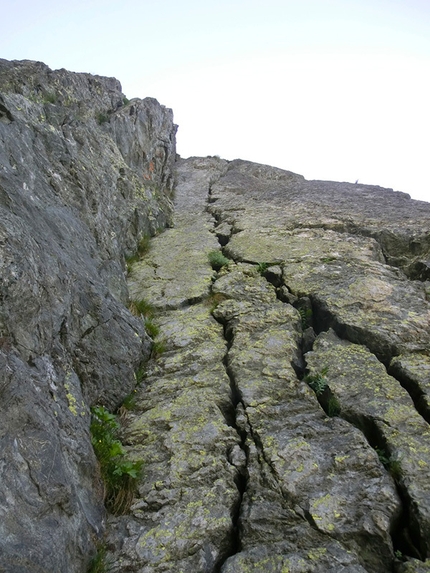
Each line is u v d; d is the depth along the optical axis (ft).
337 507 15.79
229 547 15.55
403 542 15.43
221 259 36.45
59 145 28.99
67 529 13.44
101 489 16.56
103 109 49.39
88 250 25.93
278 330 26.05
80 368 19.83
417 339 24.68
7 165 21.56
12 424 13.37
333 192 58.85
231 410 21.39
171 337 26.61
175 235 44.39
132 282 33.99
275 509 15.96
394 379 21.67
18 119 26.37
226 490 16.92
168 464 18.13
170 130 71.26
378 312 26.86
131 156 50.98
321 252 35.99
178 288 32.24
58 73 41.57
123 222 37.42
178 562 14.73
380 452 18.02
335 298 28.17
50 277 18.69
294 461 17.52
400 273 33.37
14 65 35.63
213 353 24.91
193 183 67.82
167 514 16.19
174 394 22.13
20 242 17.25
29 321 16.24
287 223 44.37
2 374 13.57
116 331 22.77
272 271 32.96
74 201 28.17
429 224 41.14
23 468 12.96
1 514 11.76
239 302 29.53
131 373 22.41
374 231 40.01
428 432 18.39
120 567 14.57
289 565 14.12
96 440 17.98
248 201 55.98
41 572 11.84
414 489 16.12
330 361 23.34
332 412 20.45
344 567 14.02
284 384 21.86
